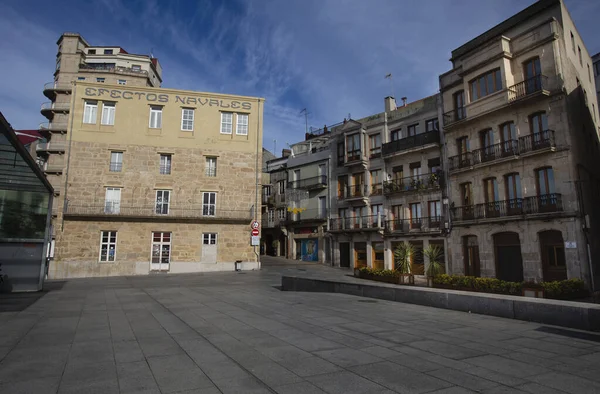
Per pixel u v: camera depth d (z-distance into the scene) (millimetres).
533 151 21359
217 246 30484
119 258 28250
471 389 4504
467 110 25594
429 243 29094
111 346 6297
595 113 26031
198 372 4992
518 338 7160
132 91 30781
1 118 12344
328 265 37750
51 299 12828
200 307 10859
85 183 28922
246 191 31859
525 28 23031
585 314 7867
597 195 22766
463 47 27078
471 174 25641
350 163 35844
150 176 30141
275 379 4750
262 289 16625
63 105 52750
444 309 10695
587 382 4793
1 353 5824
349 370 5148
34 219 15641
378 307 11070
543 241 21188
